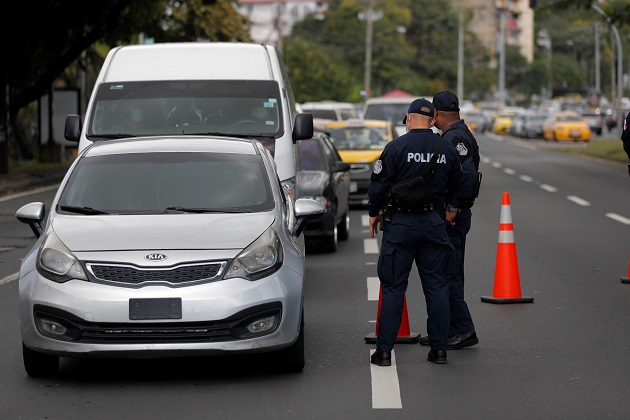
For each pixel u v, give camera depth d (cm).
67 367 1925
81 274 1753
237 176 2022
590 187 6650
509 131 18875
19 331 2241
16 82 7800
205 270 1761
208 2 7850
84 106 9238
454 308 2070
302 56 18188
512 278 2594
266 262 1788
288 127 2953
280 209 1966
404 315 2144
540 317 2397
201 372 1880
